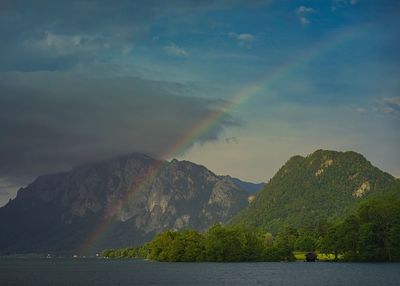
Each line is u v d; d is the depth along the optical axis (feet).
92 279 571.69
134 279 549.95
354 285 399.03
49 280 567.18
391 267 604.90
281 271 618.85
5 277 634.02
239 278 522.06
